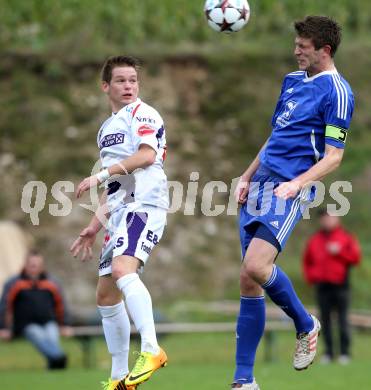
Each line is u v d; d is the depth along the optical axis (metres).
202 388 39.78
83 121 79.94
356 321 59.38
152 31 88.50
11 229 68.25
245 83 85.12
